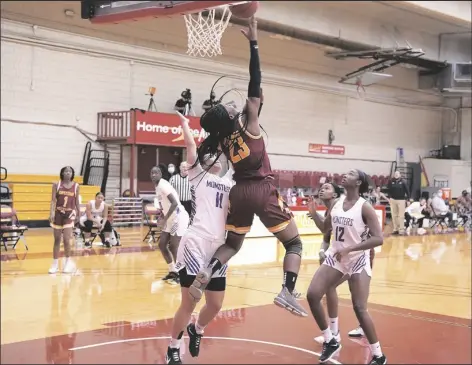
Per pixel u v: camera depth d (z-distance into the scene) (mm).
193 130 16531
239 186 3639
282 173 19859
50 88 15180
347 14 18969
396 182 16953
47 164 15227
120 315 5875
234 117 3639
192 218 3930
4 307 6078
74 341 4879
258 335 5219
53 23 15086
